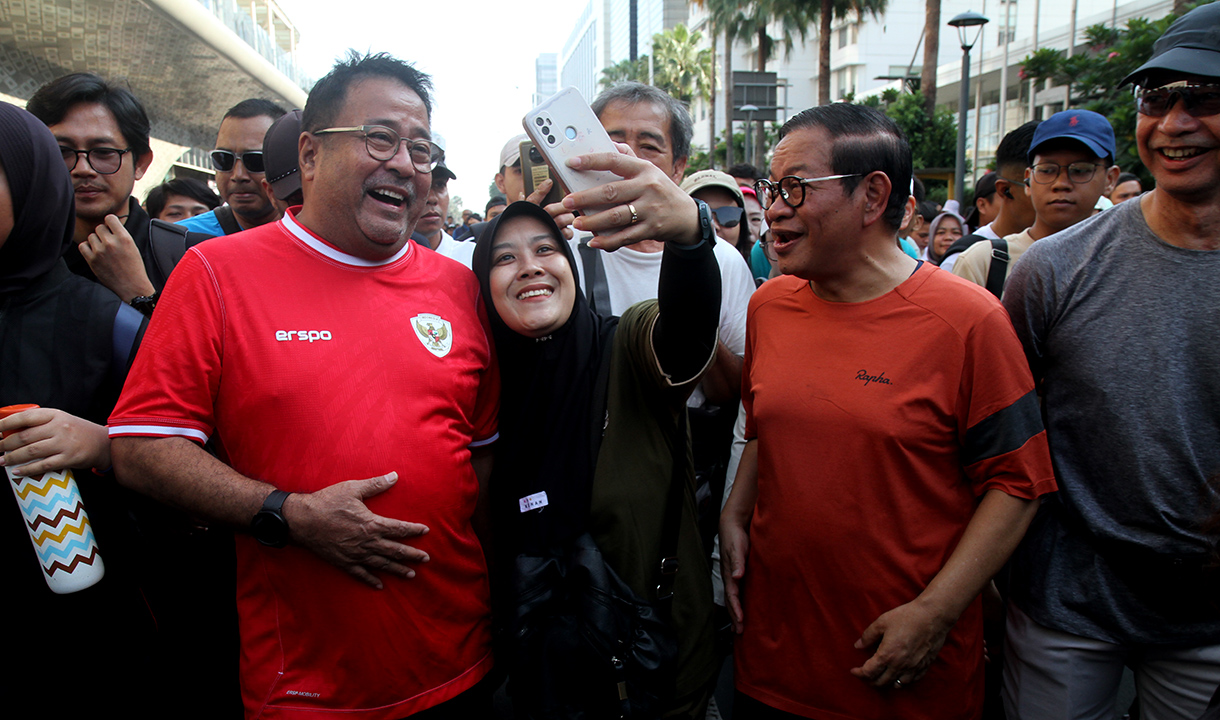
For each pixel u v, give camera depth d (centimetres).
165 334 159
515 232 185
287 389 160
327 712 160
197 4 1007
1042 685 199
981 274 290
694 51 4184
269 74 1470
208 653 202
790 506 178
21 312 175
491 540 203
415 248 194
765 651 187
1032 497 167
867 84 4875
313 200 175
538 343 188
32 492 157
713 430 241
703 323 172
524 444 187
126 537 181
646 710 169
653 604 178
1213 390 172
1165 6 1822
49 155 176
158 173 1355
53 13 826
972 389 169
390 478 160
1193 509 176
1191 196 170
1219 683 178
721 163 3781
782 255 182
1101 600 186
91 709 178
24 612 169
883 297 178
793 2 2330
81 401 176
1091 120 273
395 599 163
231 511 153
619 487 178
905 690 172
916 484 171
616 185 158
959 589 165
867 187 172
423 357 173
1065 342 189
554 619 171
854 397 172
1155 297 177
